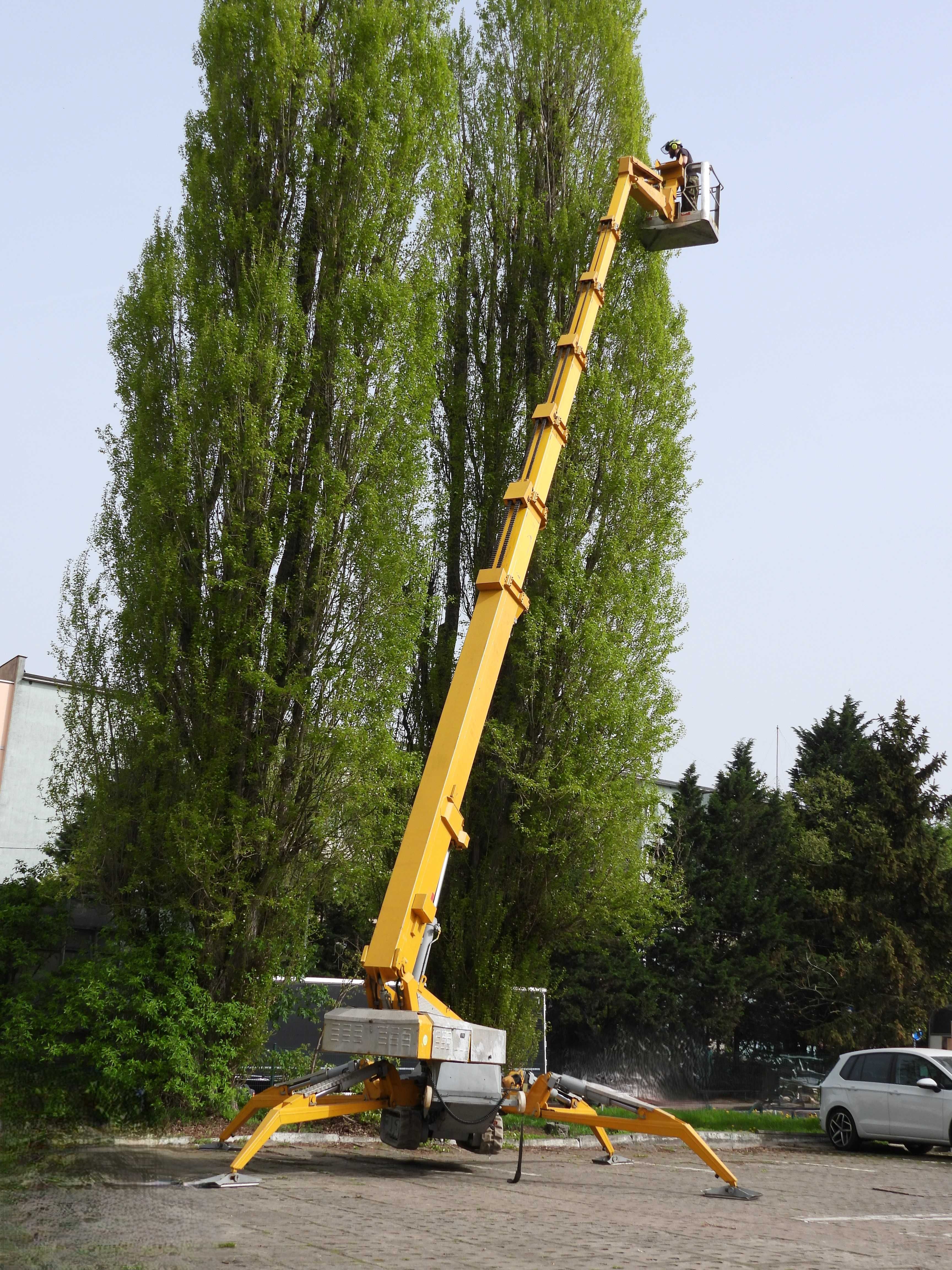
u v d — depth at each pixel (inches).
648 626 759.7
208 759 605.0
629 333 821.2
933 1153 732.0
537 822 730.8
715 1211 419.2
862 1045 1197.7
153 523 617.0
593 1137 688.4
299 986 666.2
